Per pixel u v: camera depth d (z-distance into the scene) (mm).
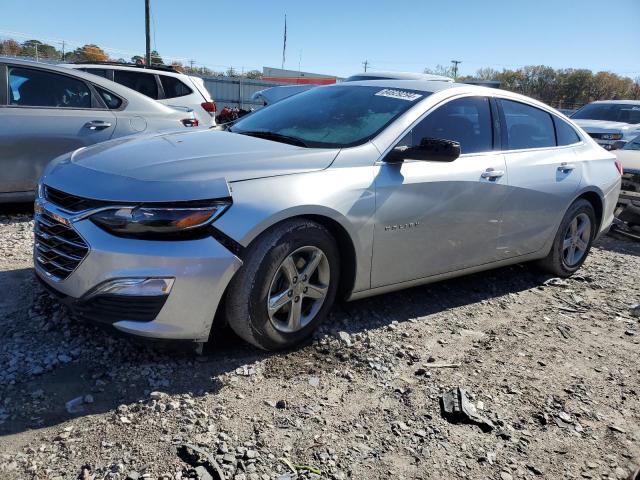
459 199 3926
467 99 4238
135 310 2791
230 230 2854
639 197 7094
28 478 2164
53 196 3086
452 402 2932
